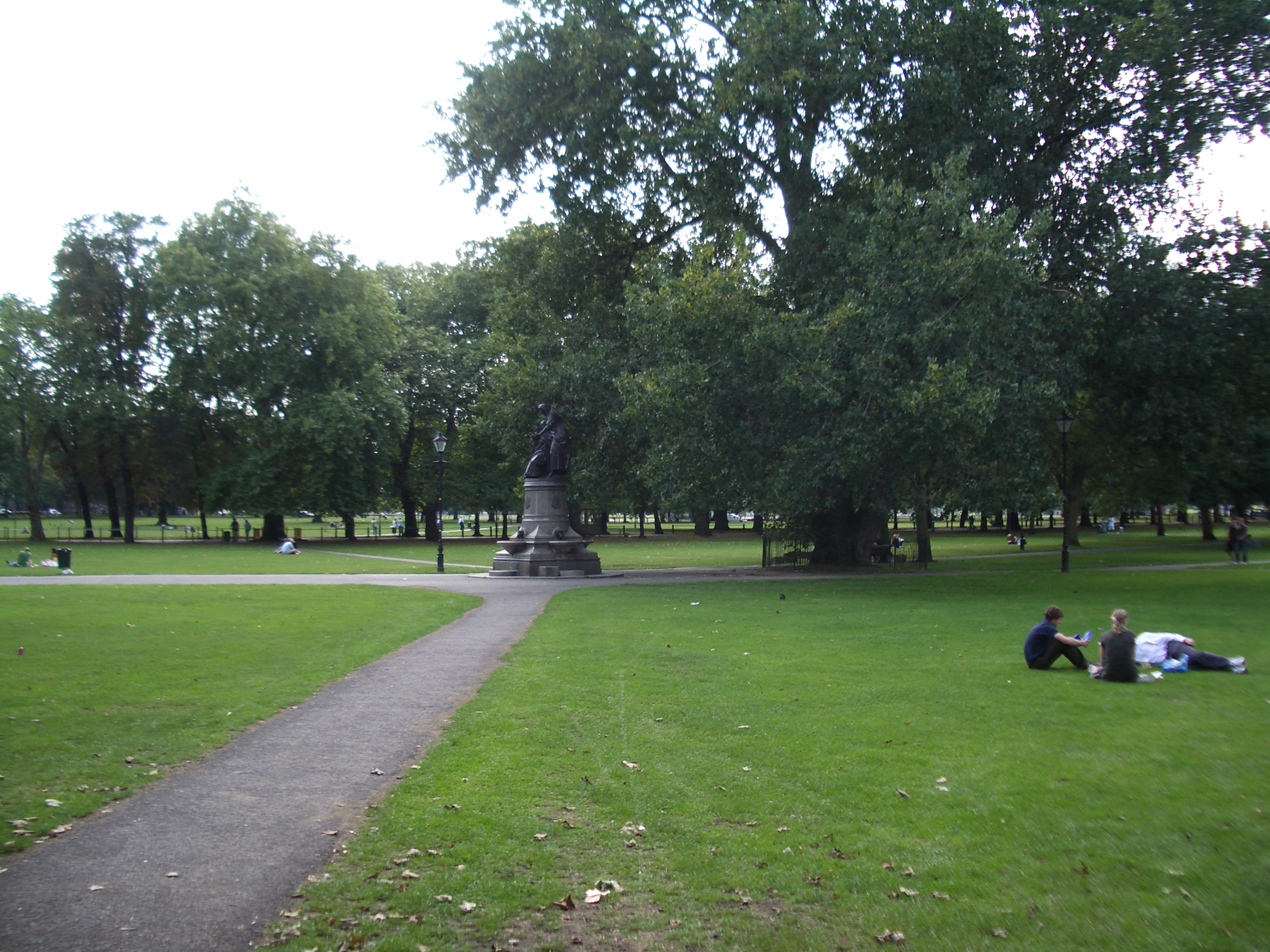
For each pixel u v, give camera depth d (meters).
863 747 9.21
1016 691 11.95
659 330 28.22
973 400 23.23
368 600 23.25
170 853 6.41
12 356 57.62
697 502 29.84
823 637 16.94
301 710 10.79
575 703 11.11
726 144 29.05
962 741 9.43
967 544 60.38
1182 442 29.42
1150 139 28.75
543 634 17.22
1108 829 6.89
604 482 35.00
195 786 7.90
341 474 57.69
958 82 27.47
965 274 24.67
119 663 13.61
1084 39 28.81
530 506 34.06
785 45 28.25
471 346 67.12
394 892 5.79
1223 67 27.83
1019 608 21.73
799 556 38.97
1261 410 32.81
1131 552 47.84
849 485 28.58
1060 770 8.40
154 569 35.62
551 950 5.12
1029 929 5.33
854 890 5.88
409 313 71.56
